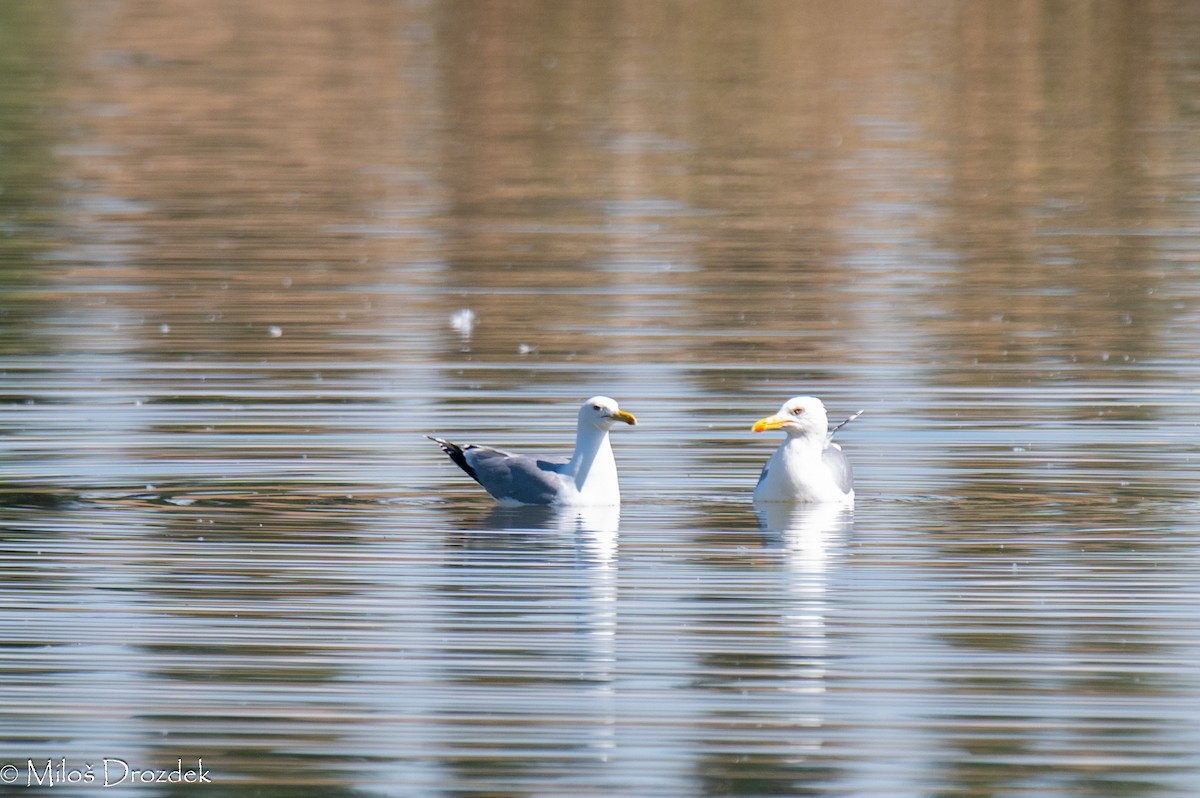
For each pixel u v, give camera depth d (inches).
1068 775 402.3
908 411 729.6
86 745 419.2
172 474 641.0
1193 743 417.4
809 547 562.3
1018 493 619.2
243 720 433.1
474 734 424.5
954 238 1123.9
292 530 579.8
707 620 494.6
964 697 442.9
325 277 1010.7
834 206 1227.2
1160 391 757.9
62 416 715.4
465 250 1089.4
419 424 707.4
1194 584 522.0
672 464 663.1
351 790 399.2
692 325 889.5
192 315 908.6
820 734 423.2
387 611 503.2
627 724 429.7
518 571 538.6
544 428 700.7
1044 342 850.8
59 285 981.2
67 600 510.6
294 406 732.7
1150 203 1234.0
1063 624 490.0
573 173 1347.2
